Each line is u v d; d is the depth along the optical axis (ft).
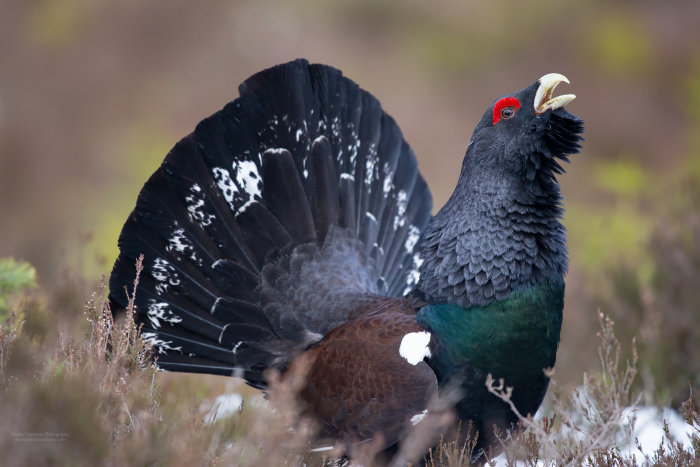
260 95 46.73
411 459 39.93
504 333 38.86
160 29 187.73
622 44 180.65
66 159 165.27
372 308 45.29
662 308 56.90
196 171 45.44
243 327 46.57
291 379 42.73
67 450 30.94
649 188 86.53
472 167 41.32
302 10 189.88
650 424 50.16
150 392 37.14
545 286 39.88
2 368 35.53
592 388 44.21
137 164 141.28
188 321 46.06
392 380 39.70
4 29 188.24
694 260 58.08
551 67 183.11
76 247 62.75
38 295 52.70
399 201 52.19
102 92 179.01
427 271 41.86
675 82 174.19
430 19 189.06
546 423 39.22
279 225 47.14
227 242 46.16
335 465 42.60
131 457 31.65
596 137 169.17
